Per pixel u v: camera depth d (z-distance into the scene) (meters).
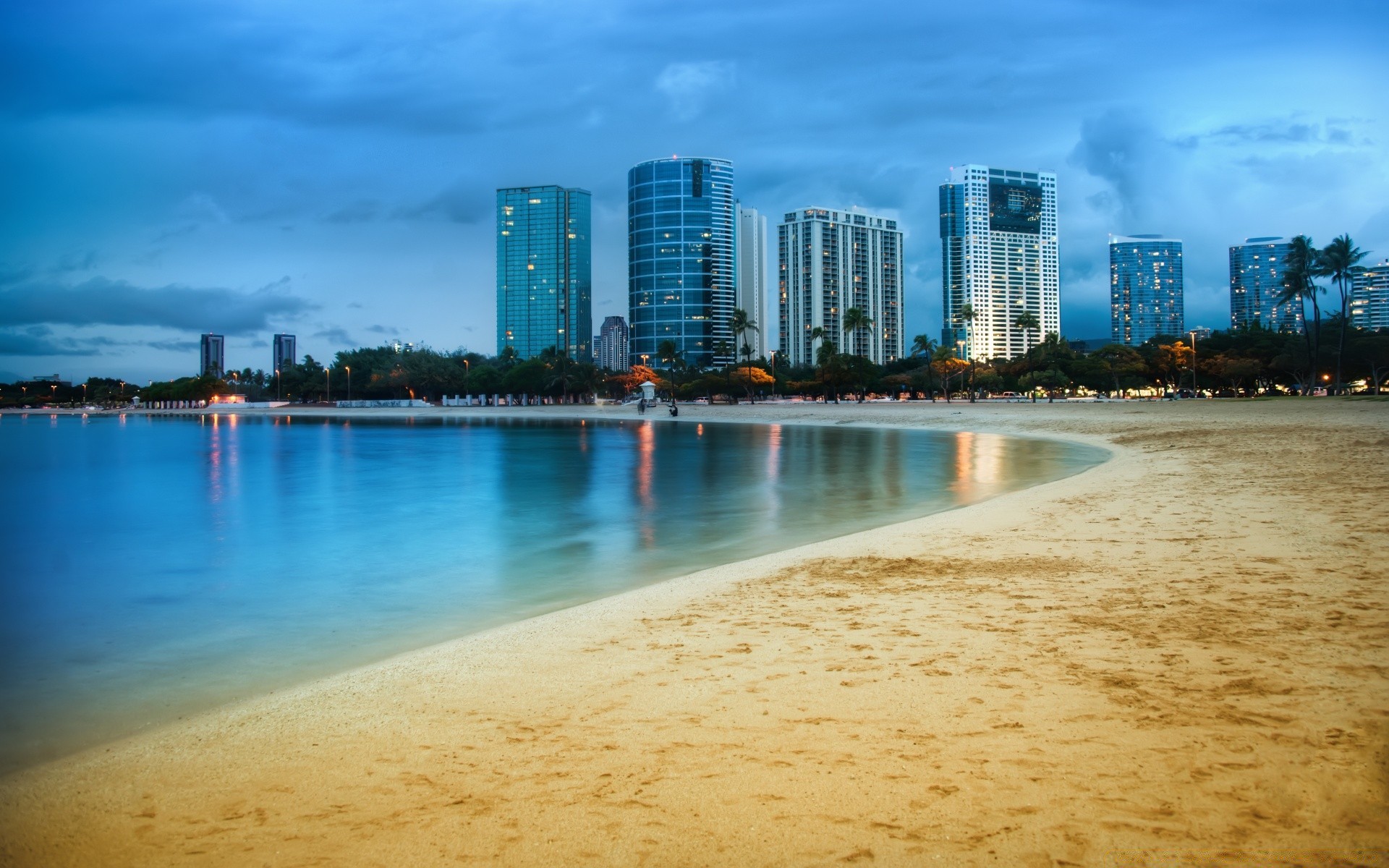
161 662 9.12
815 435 60.47
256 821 4.70
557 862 4.04
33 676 8.59
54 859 4.40
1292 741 5.05
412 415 123.88
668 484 28.36
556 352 185.88
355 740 5.91
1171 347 137.12
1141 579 10.14
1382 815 4.15
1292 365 115.56
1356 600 8.48
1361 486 17.78
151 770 5.60
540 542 17.30
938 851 4.00
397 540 17.88
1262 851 3.89
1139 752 5.01
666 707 6.28
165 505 25.14
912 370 171.75
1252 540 12.28
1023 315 168.62
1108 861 3.85
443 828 4.46
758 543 16.41
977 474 29.66
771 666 7.22
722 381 159.00
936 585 10.47
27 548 17.70
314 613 11.49
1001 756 5.05
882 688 6.46
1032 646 7.44
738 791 4.73
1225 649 7.02
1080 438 47.38
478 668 7.64
